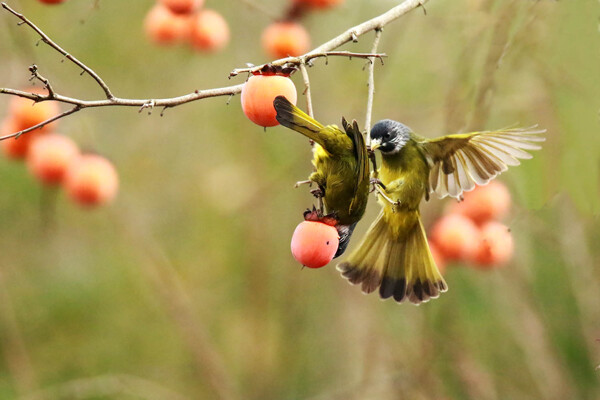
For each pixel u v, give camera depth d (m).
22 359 12.97
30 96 5.27
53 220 13.52
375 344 12.00
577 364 13.06
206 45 9.43
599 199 6.83
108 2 11.92
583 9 6.91
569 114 6.91
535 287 12.73
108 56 12.15
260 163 13.57
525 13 7.63
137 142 12.98
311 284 14.01
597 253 11.30
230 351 14.64
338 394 11.95
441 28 9.96
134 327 15.07
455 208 8.87
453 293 12.44
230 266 14.80
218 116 13.30
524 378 13.14
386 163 7.36
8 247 13.73
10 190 13.52
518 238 11.19
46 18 11.41
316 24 11.17
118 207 12.91
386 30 10.99
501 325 12.80
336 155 5.70
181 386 14.59
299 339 14.10
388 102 11.05
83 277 14.61
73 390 12.34
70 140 9.40
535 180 6.96
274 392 13.89
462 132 7.91
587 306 12.19
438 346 12.20
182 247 14.57
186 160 13.73
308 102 5.74
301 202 13.19
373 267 7.14
